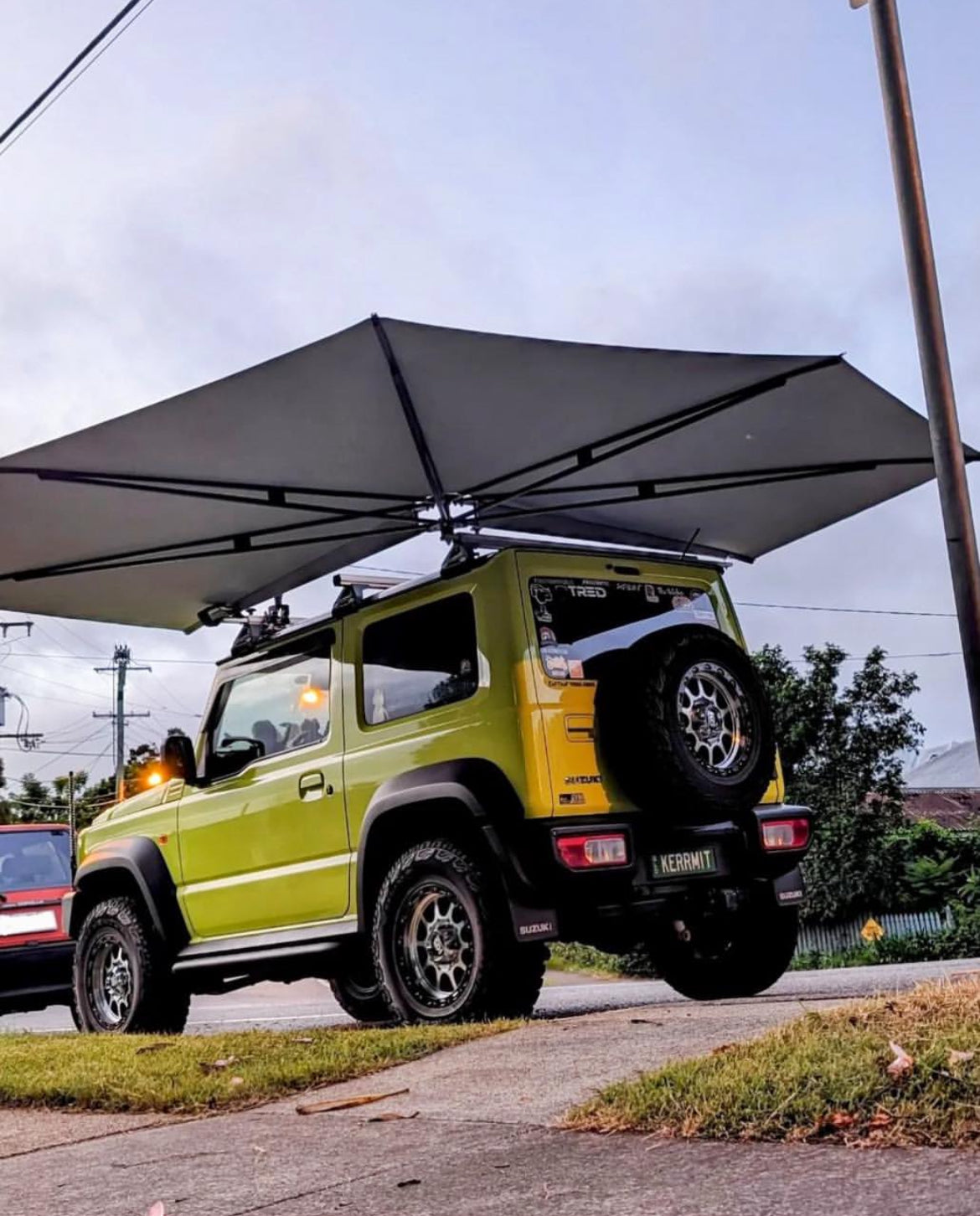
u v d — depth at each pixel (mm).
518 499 7664
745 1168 2838
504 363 5871
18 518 7230
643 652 5766
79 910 7840
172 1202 3154
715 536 8547
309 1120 3932
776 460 7320
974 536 4320
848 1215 2467
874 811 28953
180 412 6098
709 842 5961
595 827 5523
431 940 5770
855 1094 3076
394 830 6066
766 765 5996
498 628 5828
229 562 8336
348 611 6613
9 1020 13453
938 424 4367
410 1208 2865
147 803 7605
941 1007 3762
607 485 7473
